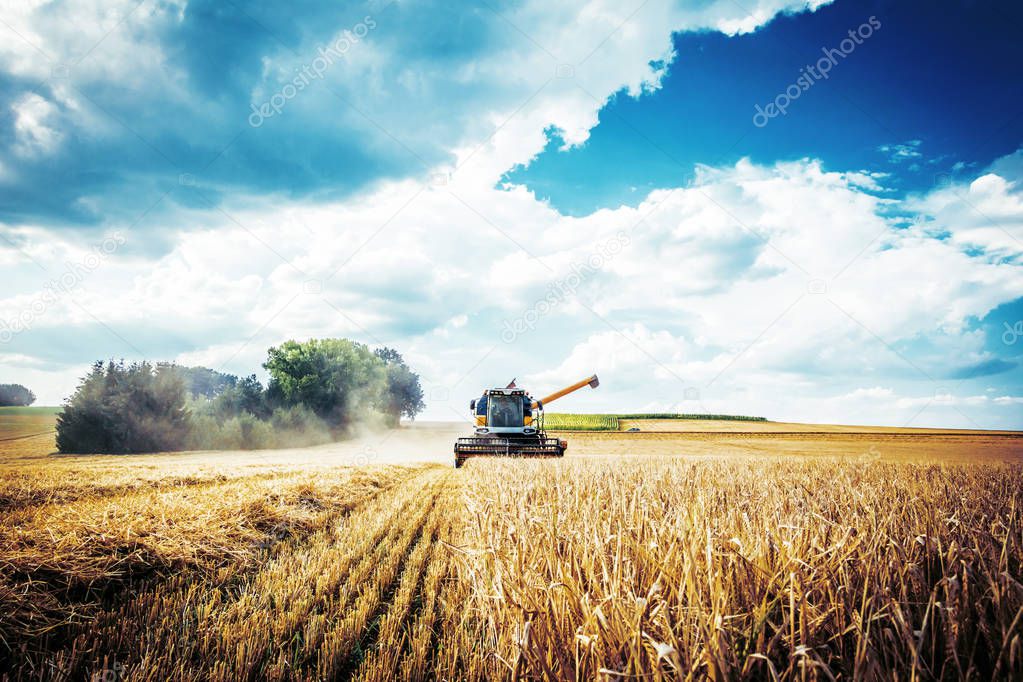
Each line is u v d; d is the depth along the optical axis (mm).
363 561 4969
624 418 66375
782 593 2223
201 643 3084
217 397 42906
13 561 3889
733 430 53375
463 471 14969
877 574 2395
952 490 5766
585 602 2264
